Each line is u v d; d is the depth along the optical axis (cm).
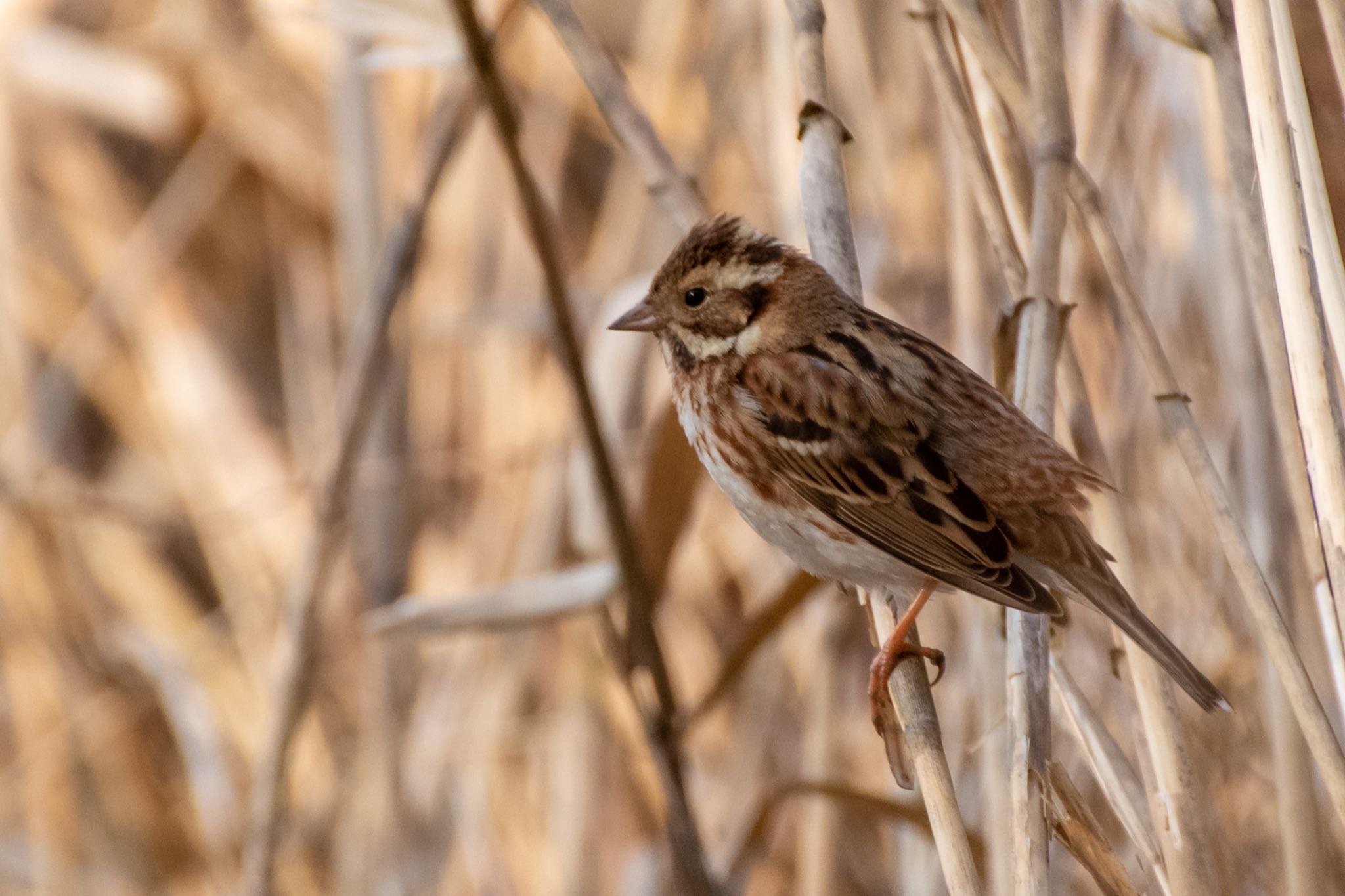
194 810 1340
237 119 1473
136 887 1312
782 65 1062
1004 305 899
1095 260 1027
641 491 1023
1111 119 994
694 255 825
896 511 766
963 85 796
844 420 781
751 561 1237
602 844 1183
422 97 1284
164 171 1562
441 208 1291
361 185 1245
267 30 1463
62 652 1341
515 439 1237
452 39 891
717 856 1163
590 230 1389
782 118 1064
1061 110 694
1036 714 609
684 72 1273
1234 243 891
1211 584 988
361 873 1187
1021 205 747
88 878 1306
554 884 1147
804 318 806
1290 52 602
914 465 763
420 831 1179
